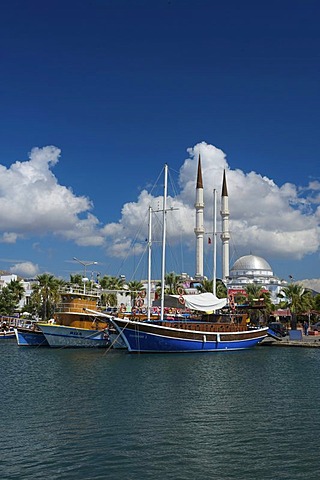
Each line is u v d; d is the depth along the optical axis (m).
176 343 61.19
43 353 62.97
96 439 22.84
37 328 78.44
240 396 33.31
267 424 25.81
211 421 26.28
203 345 63.31
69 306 71.69
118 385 37.44
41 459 20.16
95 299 73.50
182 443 22.41
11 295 114.00
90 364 50.75
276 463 20.02
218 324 66.75
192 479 18.31
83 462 19.86
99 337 69.81
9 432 23.91
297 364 51.59
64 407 29.41
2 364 51.19
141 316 71.62
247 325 75.00
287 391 35.41
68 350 66.62
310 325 104.81
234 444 22.33
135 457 20.48
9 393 34.09
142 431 24.22
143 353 60.41
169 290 111.88
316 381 40.06
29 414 27.59
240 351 66.31
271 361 54.25
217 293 109.31
